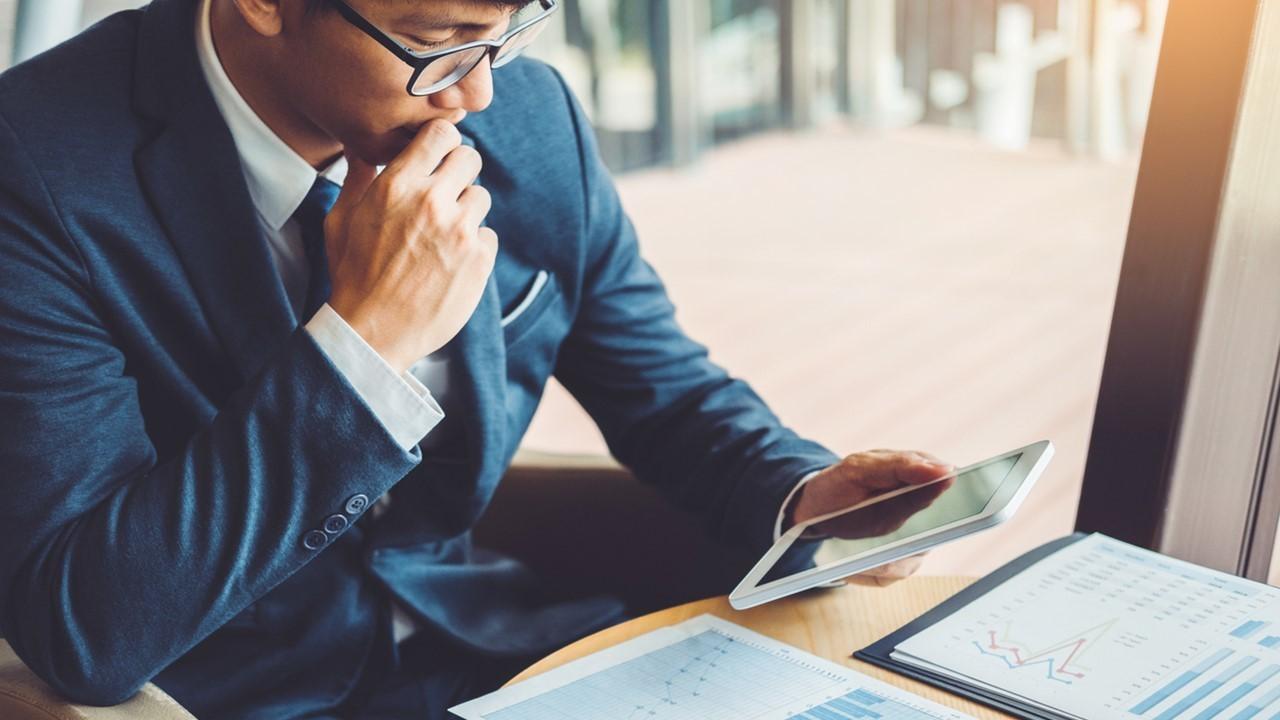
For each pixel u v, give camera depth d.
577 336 1.35
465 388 1.14
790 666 0.95
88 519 0.94
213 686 1.10
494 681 1.23
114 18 1.12
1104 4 6.48
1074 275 4.62
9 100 1.01
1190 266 1.17
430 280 0.96
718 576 1.36
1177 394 1.20
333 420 0.94
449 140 0.98
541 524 1.41
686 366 1.34
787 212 5.69
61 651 0.92
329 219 1.01
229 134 1.04
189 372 1.05
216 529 0.93
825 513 1.09
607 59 6.02
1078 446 3.09
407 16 0.90
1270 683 0.85
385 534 1.17
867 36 7.30
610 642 1.00
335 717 1.12
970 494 0.96
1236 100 1.11
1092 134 6.66
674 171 6.48
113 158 1.02
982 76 7.07
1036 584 1.03
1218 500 1.26
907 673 0.92
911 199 5.87
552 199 1.25
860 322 4.20
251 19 0.95
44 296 0.97
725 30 6.89
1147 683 0.86
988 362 3.77
